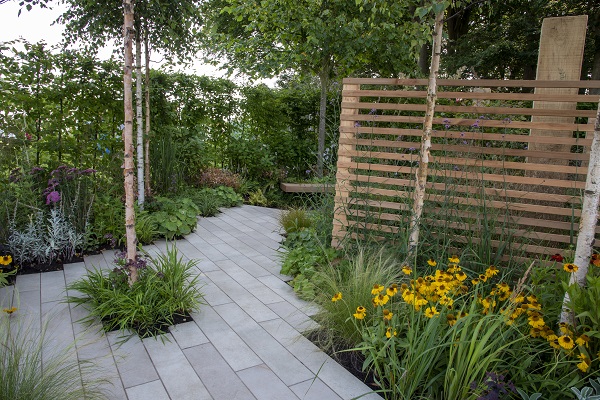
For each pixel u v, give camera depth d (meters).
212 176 7.22
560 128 2.81
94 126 5.05
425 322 2.18
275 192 7.85
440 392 1.89
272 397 1.96
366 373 2.17
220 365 2.22
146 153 5.52
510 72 11.22
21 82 4.30
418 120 3.25
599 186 1.92
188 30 5.36
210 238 4.98
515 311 2.09
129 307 2.62
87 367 1.99
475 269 2.85
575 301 1.91
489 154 3.28
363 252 3.18
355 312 2.45
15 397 1.59
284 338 2.54
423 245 3.09
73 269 3.65
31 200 3.82
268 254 4.38
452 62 10.42
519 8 9.90
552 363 1.84
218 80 7.34
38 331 2.49
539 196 2.88
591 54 9.77
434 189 3.18
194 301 2.90
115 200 4.59
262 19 6.38
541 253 2.89
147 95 5.42
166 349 2.38
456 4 2.99
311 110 8.45
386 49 6.33
